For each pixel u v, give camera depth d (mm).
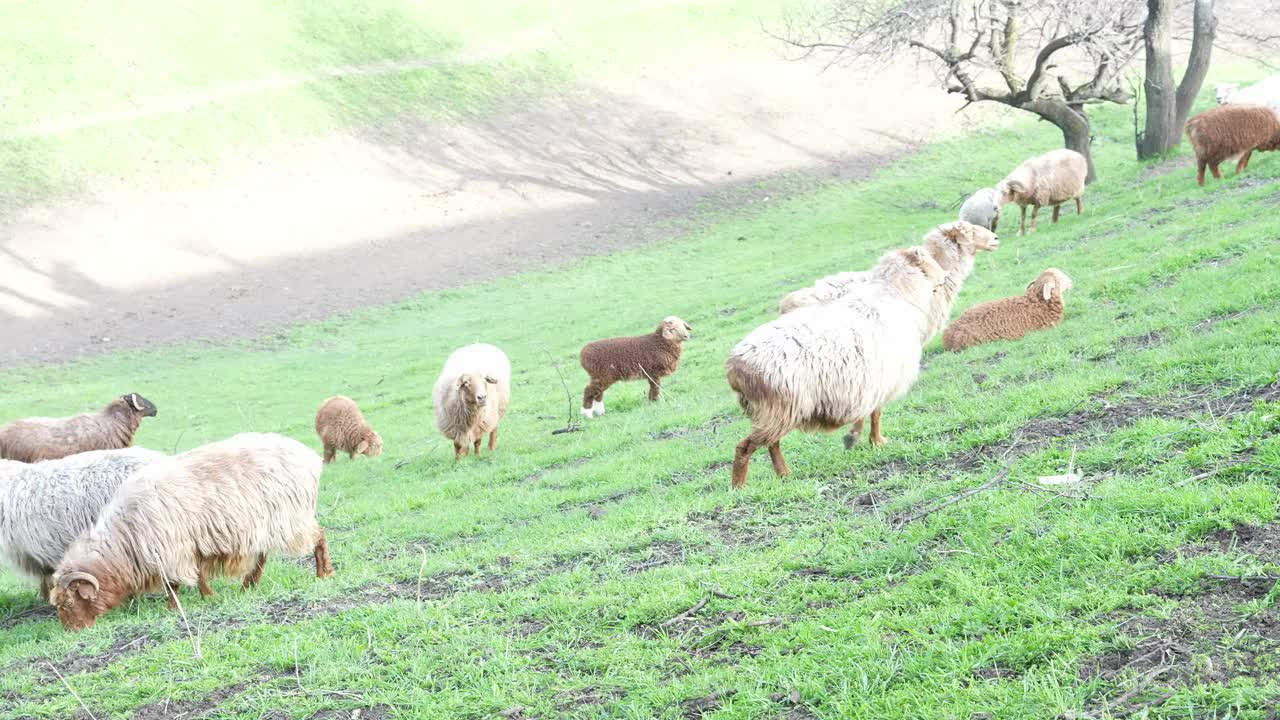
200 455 8594
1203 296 11633
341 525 11492
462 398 13828
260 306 31859
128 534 8172
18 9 45594
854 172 41531
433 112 45312
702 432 12508
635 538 8312
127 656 7203
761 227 36031
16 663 7523
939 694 4832
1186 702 4391
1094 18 26812
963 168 40219
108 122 40531
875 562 6559
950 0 29016
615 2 56156
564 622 6605
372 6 51406
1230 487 6219
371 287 33250
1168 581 5363
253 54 46281
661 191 41156
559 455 13047
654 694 5410
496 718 5516
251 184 39312
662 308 25781
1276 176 18938
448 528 10188
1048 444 8211
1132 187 24219
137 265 34156
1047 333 12594
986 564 6070
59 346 28922
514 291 31812
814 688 5117
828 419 8906
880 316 8961
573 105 47344
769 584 6629
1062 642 5055
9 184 36688
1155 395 8594
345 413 16078
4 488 9148
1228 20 46406
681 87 49406
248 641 7121
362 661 6508
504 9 54094
